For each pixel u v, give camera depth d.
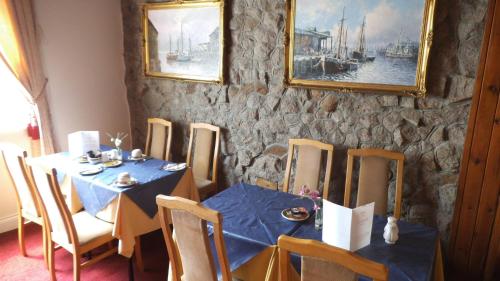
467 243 2.45
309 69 2.84
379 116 2.65
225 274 1.61
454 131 2.42
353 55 2.64
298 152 2.75
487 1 2.17
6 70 3.14
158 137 3.72
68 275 2.59
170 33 3.61
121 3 3.97
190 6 3.38
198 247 1.61
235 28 3.21
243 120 3.34
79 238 2.26
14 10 3.07
